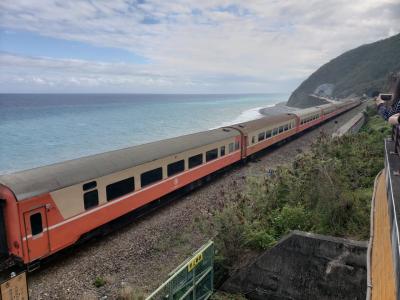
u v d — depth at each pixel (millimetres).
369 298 5742
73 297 9344
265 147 26281
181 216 14539
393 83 10922
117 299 9234
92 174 11625
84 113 102125
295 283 8883
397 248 4652
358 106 63250
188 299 8305
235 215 10695
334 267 8320
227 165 20797
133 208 13523
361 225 9789
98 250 11703
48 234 10227
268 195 12781
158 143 15938
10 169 34688
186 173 16734
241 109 130625
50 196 10203
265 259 9188
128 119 85250
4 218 9750
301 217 10664
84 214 11391
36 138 54031
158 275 10344
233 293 9773
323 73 160375
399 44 116500
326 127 41406
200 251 8836
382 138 17766
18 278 7309
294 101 157125
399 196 5957
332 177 12211
